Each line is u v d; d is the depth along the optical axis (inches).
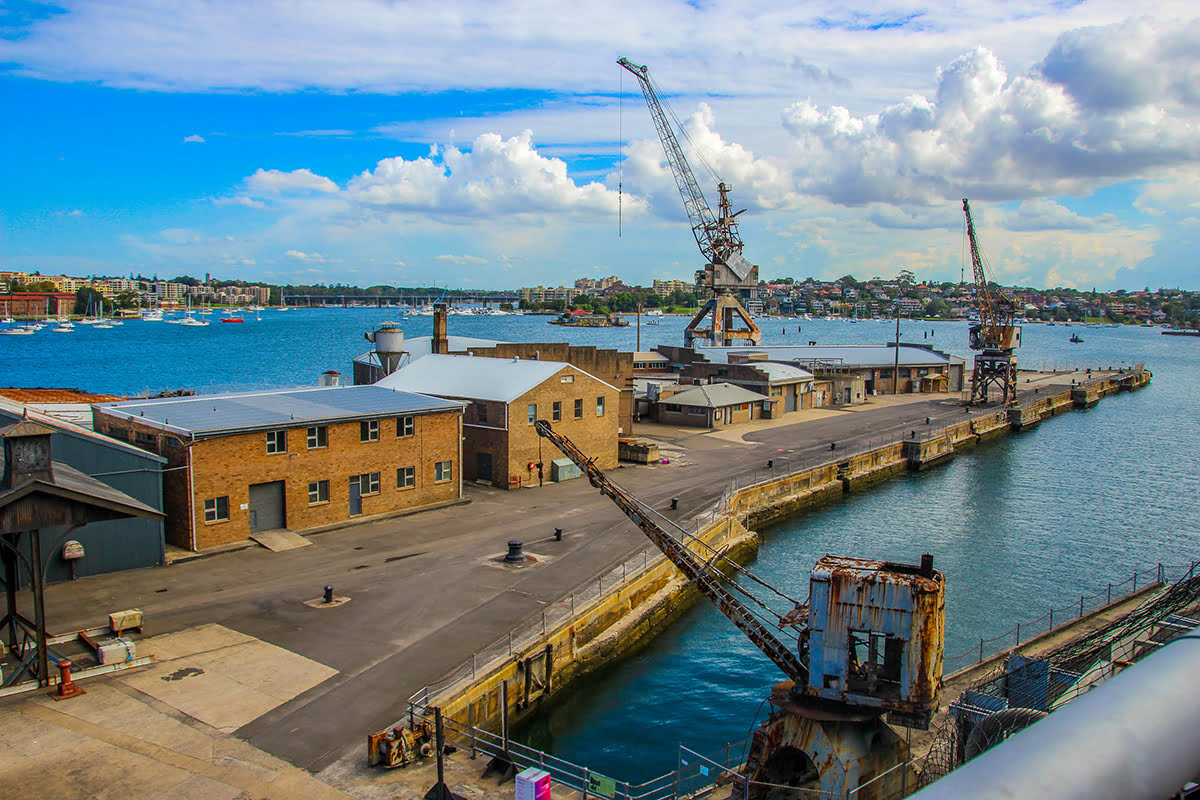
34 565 1106.1
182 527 1734.7
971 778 109.6
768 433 3577.8
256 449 1813.5
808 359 5059.1
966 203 4731.8
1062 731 117.3
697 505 2261.3
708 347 5506.9
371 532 1921.8
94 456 1571.1
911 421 4018.2
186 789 896.9
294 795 894.4
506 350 3417.8
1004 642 1665.8
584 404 2618.1
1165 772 111.8
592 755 1222.9
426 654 1268.5
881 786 871.7
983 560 2229.3
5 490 1068.5
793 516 2650.1
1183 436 4293.8
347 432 1979.6
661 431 3548.2
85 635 1272.1
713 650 1601.9
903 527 2549.2
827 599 848.3
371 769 952.9
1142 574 2123.5
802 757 971.9
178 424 1770.4
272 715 1069.1
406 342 3713.1
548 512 2128.4
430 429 2164.1
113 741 992.9
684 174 5821.9
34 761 943.0
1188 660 135.8
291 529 1882.4
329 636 1327.5
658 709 1366.9
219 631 1337.4
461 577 1620.3
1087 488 3097.9
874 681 853.8
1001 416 4441.4
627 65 5757.9
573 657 1419.8
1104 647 1170.0
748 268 5797.2
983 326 4726.9
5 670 1138.0
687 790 1121.4
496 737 1160.2
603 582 1610.5
